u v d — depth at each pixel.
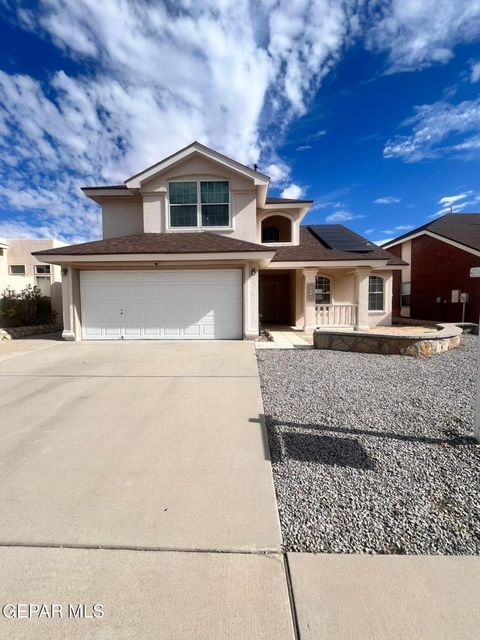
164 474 3.29
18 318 14.59
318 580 2.05
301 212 15.98
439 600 1.90
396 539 2.40
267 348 10.21
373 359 8.59
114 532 2.48
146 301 12.07
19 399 5.60
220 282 11.99
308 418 4.66
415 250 19.83
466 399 5.35
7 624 1.79
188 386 6.28
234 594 1.95
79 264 11.69
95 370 7.55
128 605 1.89
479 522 2.57
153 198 13.27
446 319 17.27
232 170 12.95
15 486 3.10
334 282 16.59
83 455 3.69
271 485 3.08
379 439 3.99
